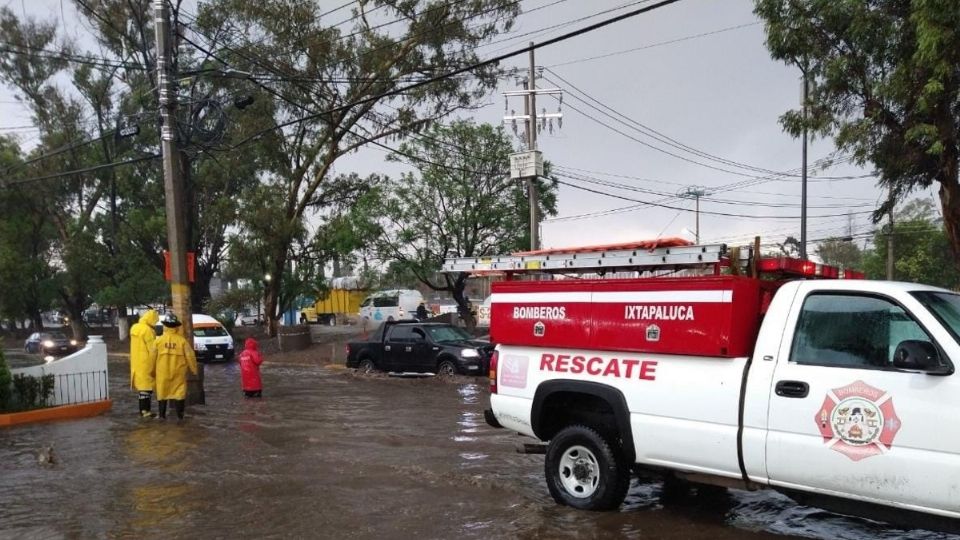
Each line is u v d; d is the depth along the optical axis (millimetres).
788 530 5840
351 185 32344
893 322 4875
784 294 5410
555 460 6543
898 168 11352
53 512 6699
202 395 14453
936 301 4953
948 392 4434
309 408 13664
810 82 12195
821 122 11734
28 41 35344
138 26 24312
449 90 27125
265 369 25047
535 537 5746
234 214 30797
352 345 20828
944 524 4520
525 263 6930
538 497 6914
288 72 25875
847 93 11609
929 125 10141
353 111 28297
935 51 9461
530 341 6676
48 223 44469
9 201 39906
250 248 30875
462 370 17938
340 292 50312
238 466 8523
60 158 38312
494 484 7438
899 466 4574
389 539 5785
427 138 28094
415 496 7062
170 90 14289
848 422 4812
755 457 5250
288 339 30094
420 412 12914
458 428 11125
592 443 6281
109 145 37844
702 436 5504
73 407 12805
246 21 25844
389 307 41156
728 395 5395
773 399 5172
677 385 5668
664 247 6051
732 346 5398
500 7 22953
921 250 41438
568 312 6414
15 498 7195
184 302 14172
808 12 11539
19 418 11961
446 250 28859
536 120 26219
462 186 27891
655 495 6906
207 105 19906
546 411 6680
